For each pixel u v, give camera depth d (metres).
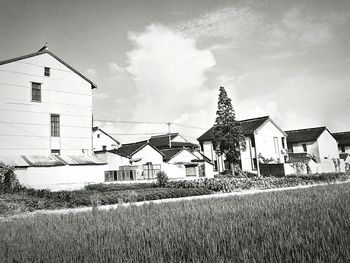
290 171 39.22
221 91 39.34
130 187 26.38
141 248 5.84
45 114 29.86
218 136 38.75
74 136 31.47
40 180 25.89
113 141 60.69
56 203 16.14
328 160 49.59
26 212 14.30
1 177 22.81
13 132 27.84
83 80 33.22
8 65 28.34
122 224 8.39
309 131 54.38
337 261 4.44
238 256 4.96
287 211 9.16
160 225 7.70
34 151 28.67
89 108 33.06
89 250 5.84
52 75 30.91
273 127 47.28
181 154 41.66
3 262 5.46
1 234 7.77
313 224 6.89
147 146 37.44
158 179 27.28
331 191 15.35
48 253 5.78
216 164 48.19
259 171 40.81
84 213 11.38
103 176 29.91
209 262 4.81
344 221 6.91
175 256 5.23
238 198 14.56
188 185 25.73
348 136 63.84
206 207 11.19
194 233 6.71
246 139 45.00
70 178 27.67
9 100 28.00
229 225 7.33
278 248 5.21
